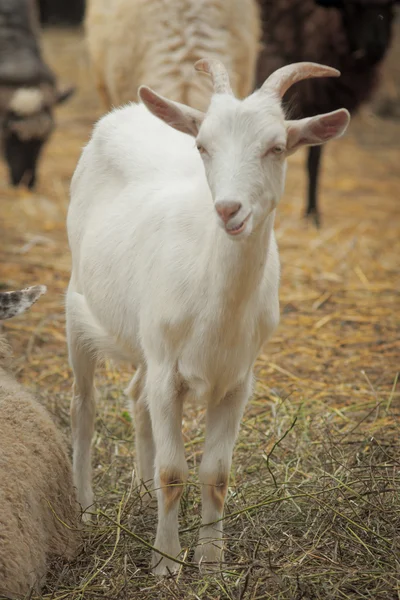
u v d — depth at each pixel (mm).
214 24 8109
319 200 12992
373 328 8156
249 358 4488
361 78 11078
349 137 17297
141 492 5191
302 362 7406
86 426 5398
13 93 14195
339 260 9977
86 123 17828
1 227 11086
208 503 4570
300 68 4148
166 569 4465
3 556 4004
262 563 4414
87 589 4324
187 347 4371
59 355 7500
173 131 5414
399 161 15773
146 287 4590
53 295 8781
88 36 9234
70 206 5609
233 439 4594
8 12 15203
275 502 4938
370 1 10492
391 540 4594
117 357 5176
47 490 4504
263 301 4457
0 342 5137
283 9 10930
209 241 4285
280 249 10328
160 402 4488
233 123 3955
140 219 4828
